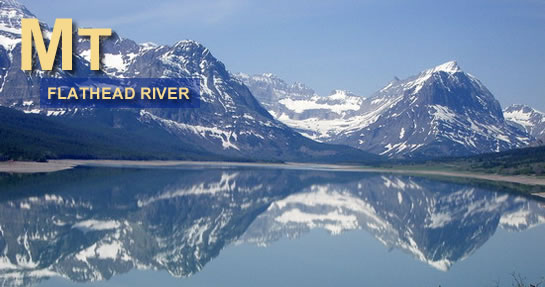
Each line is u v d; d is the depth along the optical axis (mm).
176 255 92125
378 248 99938
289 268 82438
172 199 171500
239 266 83688
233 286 72375
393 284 74062
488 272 81812
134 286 72000
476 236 116062
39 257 87938
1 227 109938
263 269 81812
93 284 72875
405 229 125688
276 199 186250
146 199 166625
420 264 86812
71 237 103750
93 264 84562
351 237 112312
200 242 104562
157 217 133250
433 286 73688
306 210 159250
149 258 89562
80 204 146625
